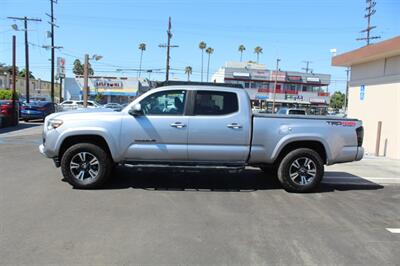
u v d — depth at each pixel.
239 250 4.70
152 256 4.45
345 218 6.15
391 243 5.11
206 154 7.43
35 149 12.63
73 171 7.39
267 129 7.53
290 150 7.77
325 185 8.61
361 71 16.06
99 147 7.38
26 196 6.80
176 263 4.29
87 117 7.36
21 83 94.75
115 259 4.34
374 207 6.88
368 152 15.05
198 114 7.42
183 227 5.45
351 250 4.82
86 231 5.18
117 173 8.91
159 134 7.34
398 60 13.43
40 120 27.64
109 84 72.69
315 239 5.16
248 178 8.89
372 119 15.04
